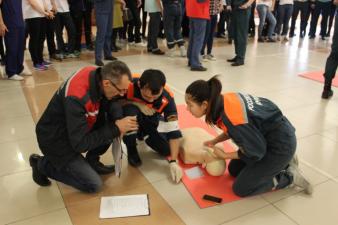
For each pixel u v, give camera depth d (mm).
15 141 2492
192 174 2105
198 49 4398
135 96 2055
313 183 2049
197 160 2135
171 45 5227
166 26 5129
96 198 1880
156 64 4793
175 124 2094
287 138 1750
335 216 1771
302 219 1743
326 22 6930
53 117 1751
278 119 1735
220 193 1931
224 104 1657
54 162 1818
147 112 2113
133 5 5820
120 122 1816
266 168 1792
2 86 3699
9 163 2213
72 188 1966
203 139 2236
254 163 1824
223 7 6602
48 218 1725
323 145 2504
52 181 2035
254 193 1889
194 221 1714
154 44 5422
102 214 1748
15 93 3488
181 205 1832
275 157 1766
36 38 4211
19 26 3756
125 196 1893
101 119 1955
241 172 1890
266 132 1734
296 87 3828
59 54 4980
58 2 4715
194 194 1918
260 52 5699
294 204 1854
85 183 1869
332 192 1968
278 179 1905
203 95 1631
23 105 3170
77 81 1681
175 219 1725
